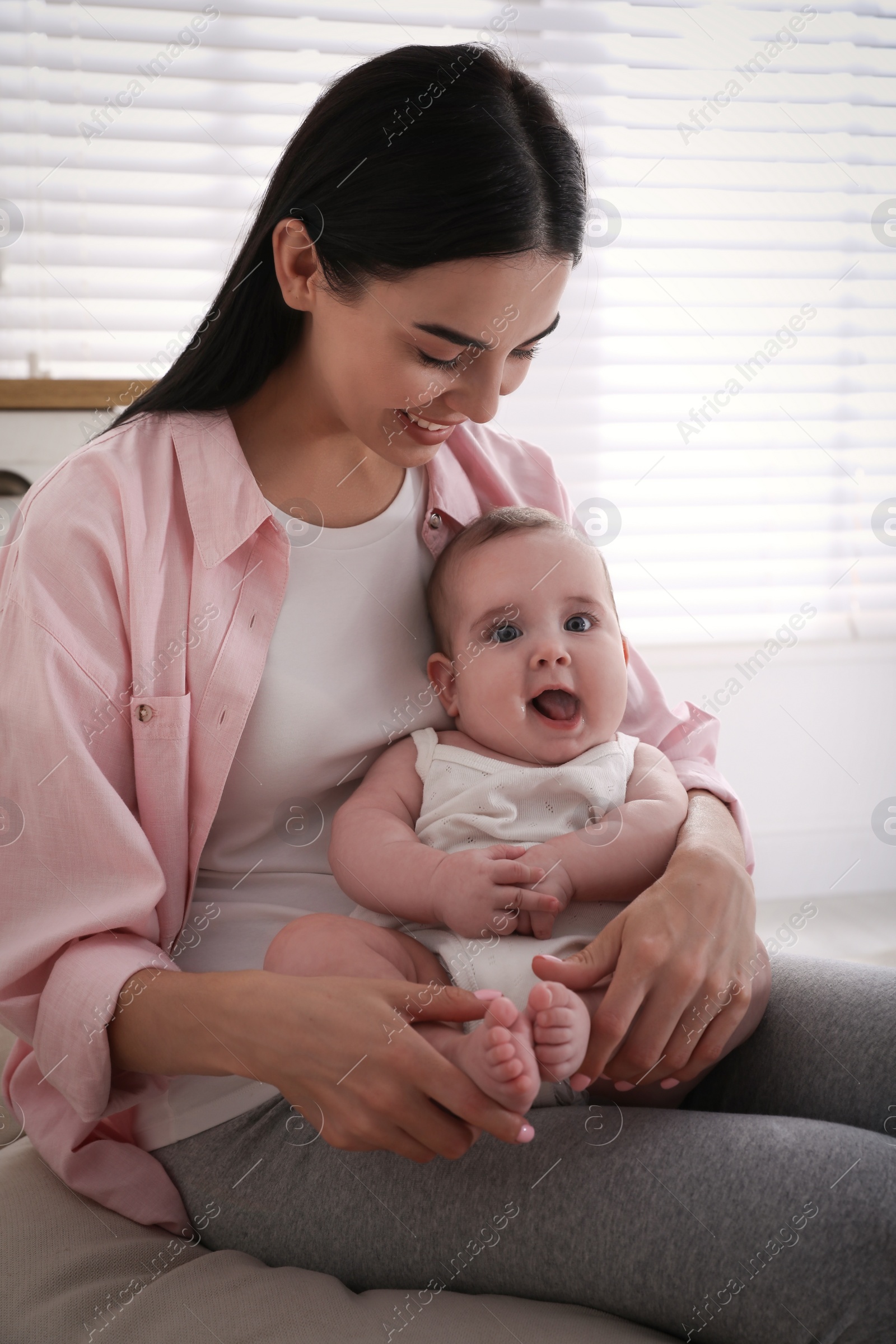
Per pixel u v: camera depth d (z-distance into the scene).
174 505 0.86
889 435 1.99
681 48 1.84
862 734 2.06
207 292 1.71
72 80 1.64
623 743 0.97
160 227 1.69
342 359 0.80
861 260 1.93
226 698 0.84
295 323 0.88
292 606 0.89
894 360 1.96
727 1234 0.62
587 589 0.93
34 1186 0.79
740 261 1.91
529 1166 0.69
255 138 1.70
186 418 0.89
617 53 1.81
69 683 0.77
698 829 0.88
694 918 0.76
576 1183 0.67
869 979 0.84
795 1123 0.68
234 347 0.87
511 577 0.92
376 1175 0.73
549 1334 0.63
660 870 0.86
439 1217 0.69
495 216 0.72
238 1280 0.69
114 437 0.87
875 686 2.05
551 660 0.90
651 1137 0.69
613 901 0.86
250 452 0.91
